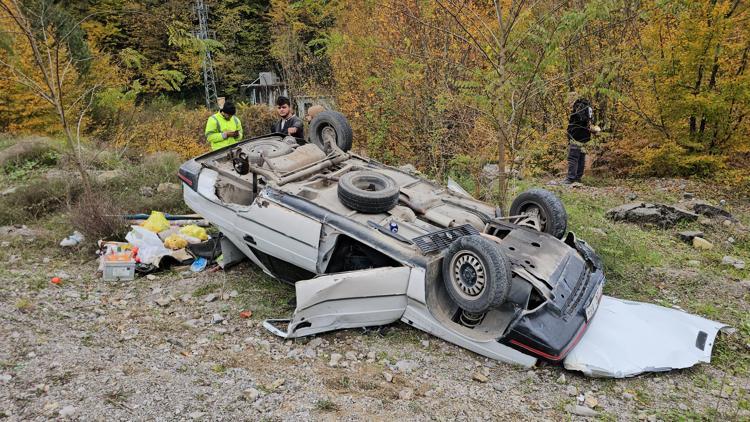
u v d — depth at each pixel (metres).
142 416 3.57
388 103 12.66
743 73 10.13
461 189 6.59
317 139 7.10
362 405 3.91
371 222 5.14
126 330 4.94
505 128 7.17
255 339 4.94
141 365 4.26
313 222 5.21
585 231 7.40
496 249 4.37
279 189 5.55
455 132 10.23
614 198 9.70
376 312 5.00
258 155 6.14
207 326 5.17
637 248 7.09
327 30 19.77
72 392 3.75
